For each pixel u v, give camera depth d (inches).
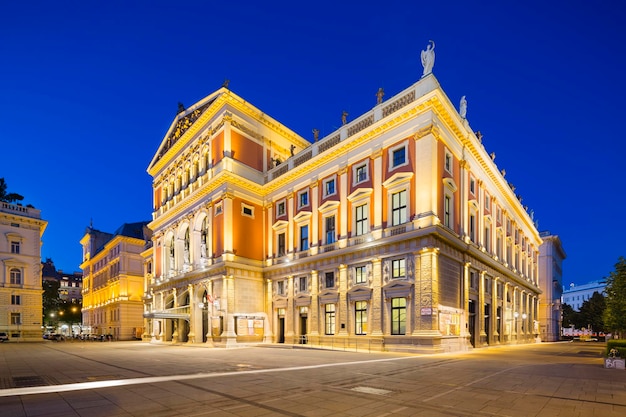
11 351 1269.7
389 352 1002.7
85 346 1622.8
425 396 399.5
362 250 1157.7
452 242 1052.5
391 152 1140.5
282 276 1459.2
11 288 2224.4
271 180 1598.2
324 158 1358.3
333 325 1251.8
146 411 339.6
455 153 1185.4
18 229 2317.9
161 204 2092.8
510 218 1755.7
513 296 1646.2
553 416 319.0
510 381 494.0
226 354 972.6
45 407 357.4
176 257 1829.5
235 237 1492.4
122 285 2834.6
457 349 1031.0
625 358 656.4
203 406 357.4
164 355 973.8
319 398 390.3
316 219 1365.7
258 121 1683.1
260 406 356.8
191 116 1817.2
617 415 322.3
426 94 1040.2
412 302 1005.2
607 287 1055.0
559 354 967.6
